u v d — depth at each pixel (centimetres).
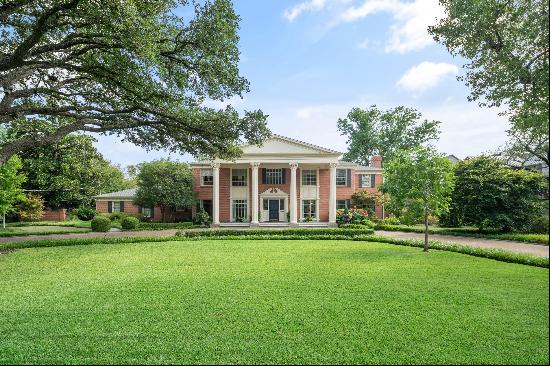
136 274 975
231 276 936
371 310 642
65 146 3281
